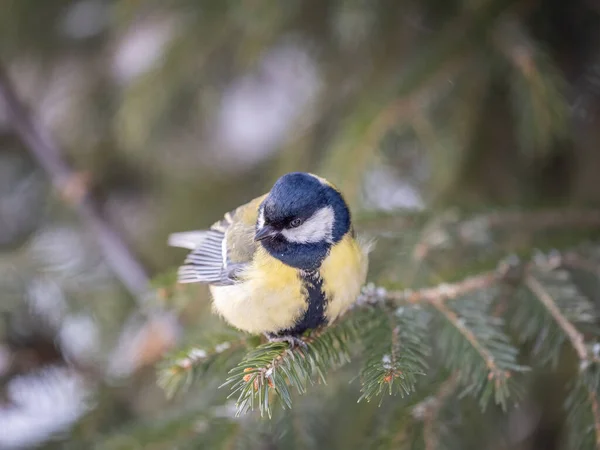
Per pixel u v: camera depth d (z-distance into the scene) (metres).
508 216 7.57
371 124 7.59
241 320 5.86
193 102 9.48
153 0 8.65
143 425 6.21
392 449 5.24
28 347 8.50
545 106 7.23
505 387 5.07
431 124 7.78
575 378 5.71
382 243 7.41
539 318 5.83
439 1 8.34
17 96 10.35
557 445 8.33
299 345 5.63
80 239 10.47
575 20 8.37
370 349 5.35
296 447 6.19
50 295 9.01
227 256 6.15
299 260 5.67
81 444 7.09
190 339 6.20
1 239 11.09
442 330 5.72
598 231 7.26
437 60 7.77
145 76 9.00
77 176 10.24
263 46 8.64
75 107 10.91
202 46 8.88
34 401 7.89
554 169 8.89
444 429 5.39
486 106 8.33
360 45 8.66
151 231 11.00
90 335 9.20
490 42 7.66
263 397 4.95
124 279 9.83
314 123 9.20
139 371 8.13
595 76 8.45
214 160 11.16
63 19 10.04
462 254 7.54
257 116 11.18
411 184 8.69
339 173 7.55
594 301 7.43
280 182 5.93
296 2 8.31
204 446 5.83
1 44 10.15
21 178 11.70
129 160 11.00
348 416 6.85
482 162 8.66
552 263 6.58
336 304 5.71
